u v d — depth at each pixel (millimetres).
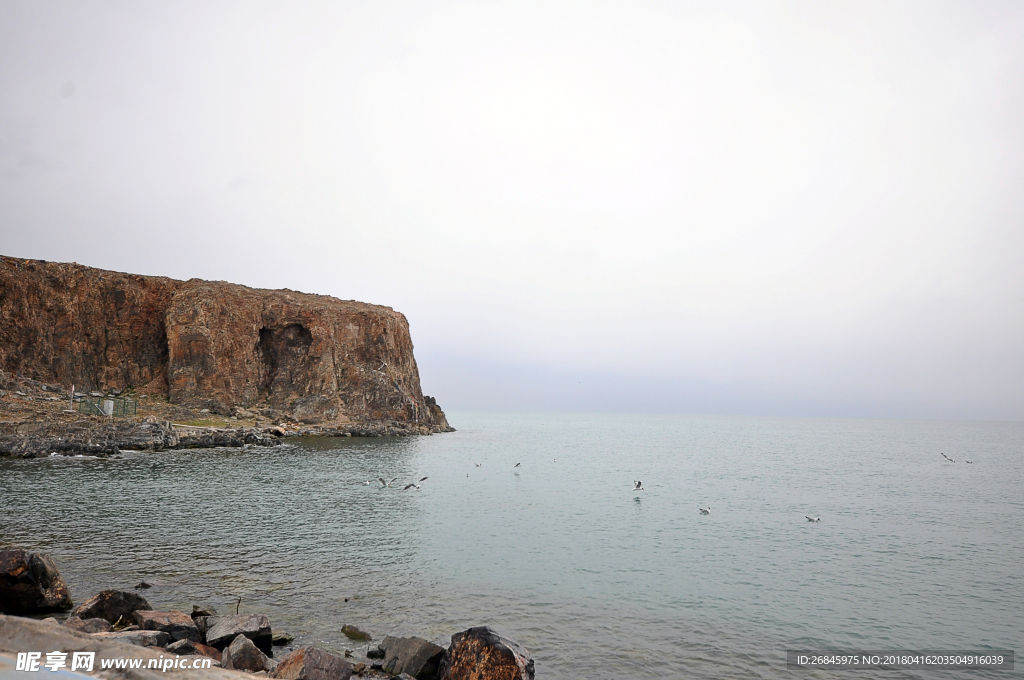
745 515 42281
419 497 44406
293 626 18031
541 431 191500
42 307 85062
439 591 22469
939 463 92562
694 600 22844
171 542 27266
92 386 89375
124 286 96812
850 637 19734
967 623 21344
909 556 31203
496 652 13438
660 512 42312
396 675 14461
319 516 35312
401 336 127438
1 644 9195
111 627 15016
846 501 50344
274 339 108125
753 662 17422
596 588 23844
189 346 93750
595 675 15875
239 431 77062
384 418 114750
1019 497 54562
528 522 37000
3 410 63938
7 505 33250
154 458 59094
